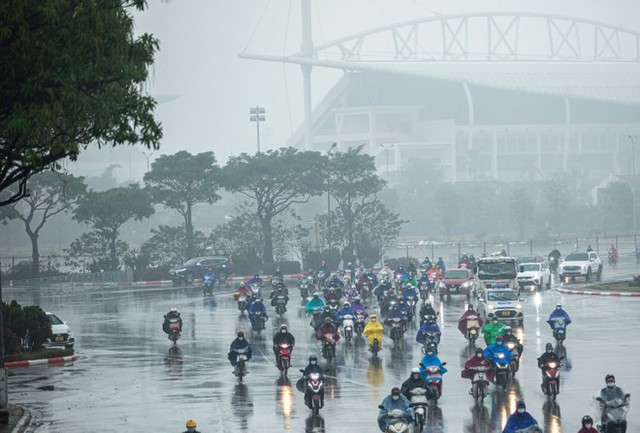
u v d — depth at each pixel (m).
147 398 49.28
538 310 91.81
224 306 107.12
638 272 141.38
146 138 42.16
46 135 44.22
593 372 54.12
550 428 39.38
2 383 43.56
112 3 40.84
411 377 40.81
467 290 108.25
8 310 69.38
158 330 84.06
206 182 173.88
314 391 43.59
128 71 41.38
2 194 164.38
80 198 169.62
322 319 69.69
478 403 45.66
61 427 42.25
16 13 36.75
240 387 52.22
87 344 74.69
